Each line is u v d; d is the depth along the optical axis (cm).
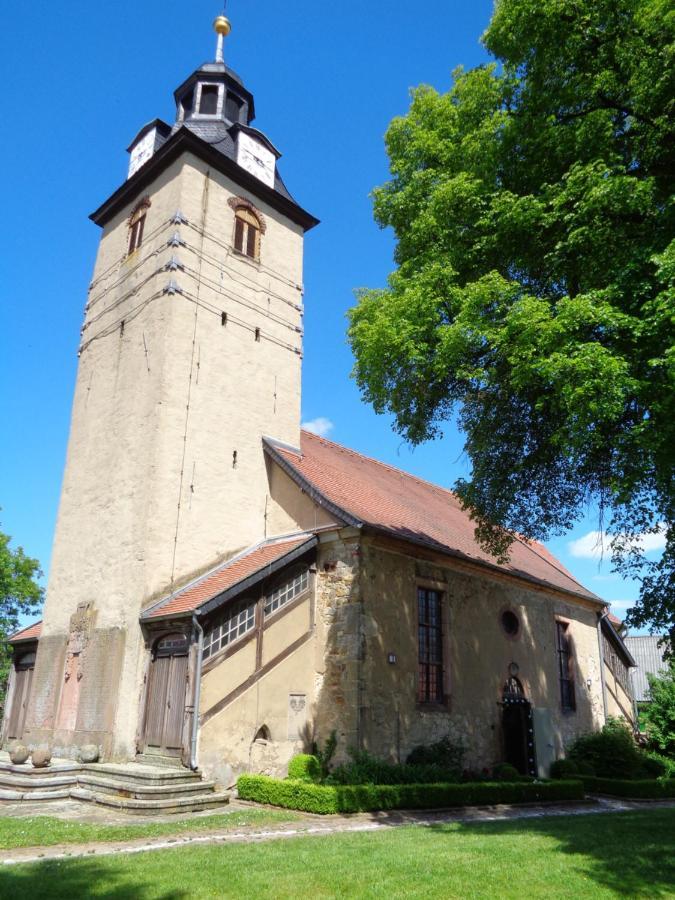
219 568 1600
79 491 1783
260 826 995
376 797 1165
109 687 1436
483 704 1755
